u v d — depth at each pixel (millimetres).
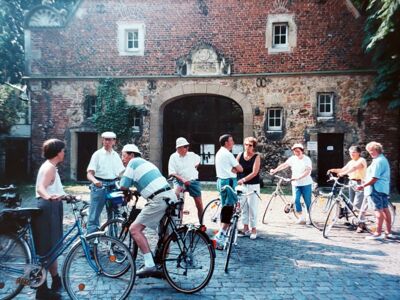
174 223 5012
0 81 19344
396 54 14656
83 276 4391
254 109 17750
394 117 16734
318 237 7855
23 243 4406
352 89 17109
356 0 17500
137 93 18312
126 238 5539
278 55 17625
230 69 17844
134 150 5438
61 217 4641
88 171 6523
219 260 6211
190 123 18797
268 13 17703
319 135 17656
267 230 8508
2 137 19609
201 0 18047
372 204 7727
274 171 9578
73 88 18500
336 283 5172
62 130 18531
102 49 18484
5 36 19703
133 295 4656
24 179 19875
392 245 7223
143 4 18344
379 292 4848
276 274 5531
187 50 18109
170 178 8320
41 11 18578
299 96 17453
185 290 4766
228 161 7117
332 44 17281
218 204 8891
